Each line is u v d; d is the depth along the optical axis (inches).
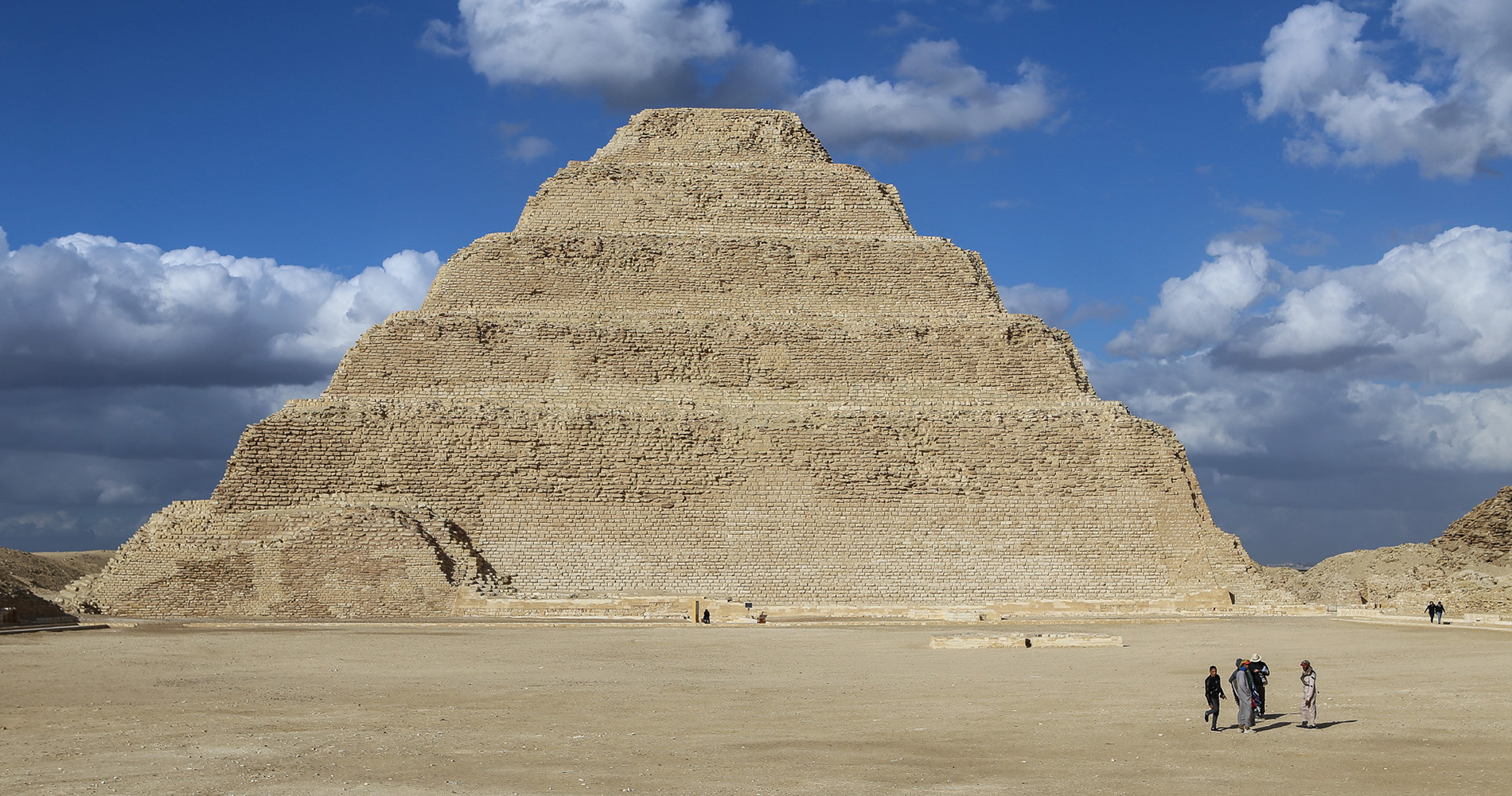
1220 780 1200.2
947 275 4456.2
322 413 3976.4
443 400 4089.6
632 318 4266.7
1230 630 2923.2
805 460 3971.5
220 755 1366.9
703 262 4419.3
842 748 1392.7
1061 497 3966.5
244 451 3878.0
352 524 3585.1
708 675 2111.2
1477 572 3700.8
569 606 3496.6
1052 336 4399.6
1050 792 1160.2
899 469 3976.4
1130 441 4028.1
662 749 1397.6
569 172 4662.9
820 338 4237.2
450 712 1688.0
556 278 4387.3
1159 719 1565.0
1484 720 1480.1
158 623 3193.9
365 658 2359.7
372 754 1371.8
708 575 3806.6
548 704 1758.1
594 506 3892.7
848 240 4507.9
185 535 3718.0
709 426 4013.3
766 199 4603.8
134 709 1696.6
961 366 4234.7
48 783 1219.2
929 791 1170.6
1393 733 1418.6
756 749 1391.5
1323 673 2000.5
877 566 3843.5
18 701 1763.0
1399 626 2960.1
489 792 1179.9
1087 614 3553.2
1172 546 3897.6
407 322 4212.6
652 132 4832.7
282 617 3442.4
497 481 3912.4
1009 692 1857.8
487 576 3678.6
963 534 3907.5
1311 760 1283.2
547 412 4015.8
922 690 1892.2
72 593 3550.7
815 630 3053.6
